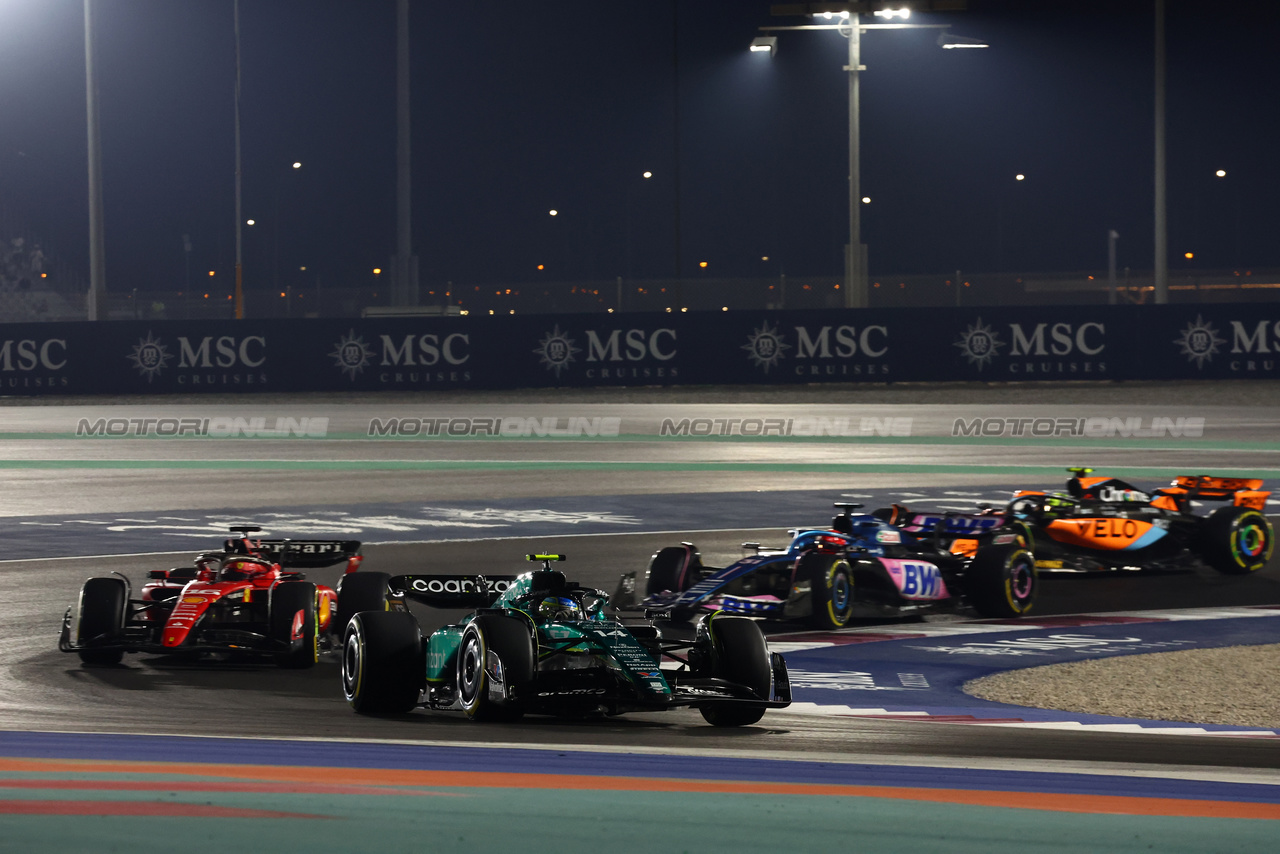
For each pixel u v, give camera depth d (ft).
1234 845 38.32
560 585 81.71
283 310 533.55
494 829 37.93
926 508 201.98
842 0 395.14
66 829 36.04
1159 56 392.68
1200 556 156.56
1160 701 95.25
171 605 106.73
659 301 461.37
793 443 299.79
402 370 401.70
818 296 543.80
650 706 73.41
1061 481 236.43
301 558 112.78
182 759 54.03
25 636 117.39
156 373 404.98
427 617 130.11
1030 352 384.06
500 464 269.03
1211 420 331.57
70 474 252.83
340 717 81.35
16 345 405.18
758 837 37.88
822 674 103.91
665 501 215.92
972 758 62.95
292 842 35.27
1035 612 135.95
